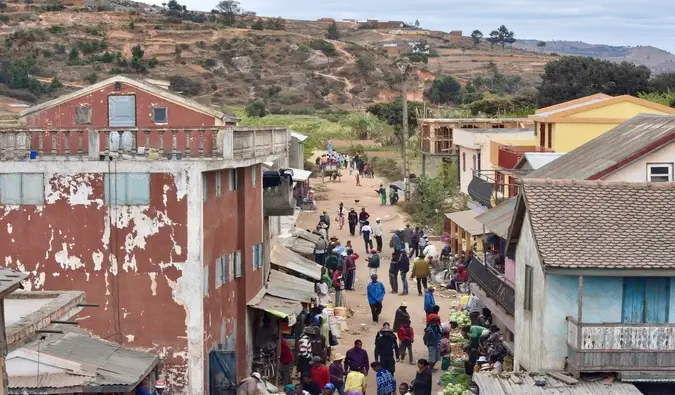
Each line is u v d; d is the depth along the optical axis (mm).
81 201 22203
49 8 152500
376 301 33375
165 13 182000
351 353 24922
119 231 22156
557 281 19797
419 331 32562
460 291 37344
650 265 19344
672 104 74000
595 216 20594
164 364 22250
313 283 31406
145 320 22219
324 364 24953
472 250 36812
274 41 157625
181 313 22188
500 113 89312
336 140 96312
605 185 21406
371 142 96250
